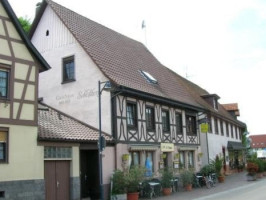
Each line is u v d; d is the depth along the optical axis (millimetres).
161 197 19672
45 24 22875
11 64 14945
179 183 23781
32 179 14930
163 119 24422
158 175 22438
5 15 15055
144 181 19703
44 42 22797
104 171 18719
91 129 19828
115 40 26500
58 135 16562
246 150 47281
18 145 14641
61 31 22141
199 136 29031
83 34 22719
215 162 29062
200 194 20422
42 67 16203
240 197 18000
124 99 20688
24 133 14938
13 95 14789
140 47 30125
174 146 24875
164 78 28188
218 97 37531
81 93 20844
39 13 22922
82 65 21047
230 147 38531
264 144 84938
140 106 21984
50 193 15859
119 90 19703
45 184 15711
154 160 22625
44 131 16500
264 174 34938
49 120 18812
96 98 20266
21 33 15383
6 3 14922
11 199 14062
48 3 22609
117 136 19688
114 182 18484
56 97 21766
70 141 16750
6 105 14461
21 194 14438
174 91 27406
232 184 26344
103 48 23344
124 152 20062
